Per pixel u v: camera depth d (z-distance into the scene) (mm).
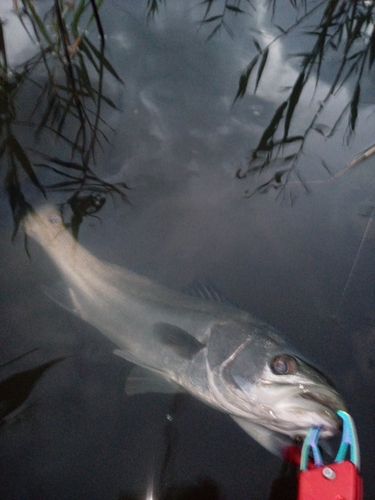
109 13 852
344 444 378
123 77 777
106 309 545
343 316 540
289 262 591
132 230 611
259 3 908
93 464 437
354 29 727
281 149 711
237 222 628
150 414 470
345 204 652
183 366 503
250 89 791
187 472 436
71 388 480
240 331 490
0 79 683
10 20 778
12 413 456
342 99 798
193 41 845
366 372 493
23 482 422
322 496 351
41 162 657
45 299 538
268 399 443
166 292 549
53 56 750
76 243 586
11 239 579
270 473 433
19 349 498
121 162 678
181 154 696
